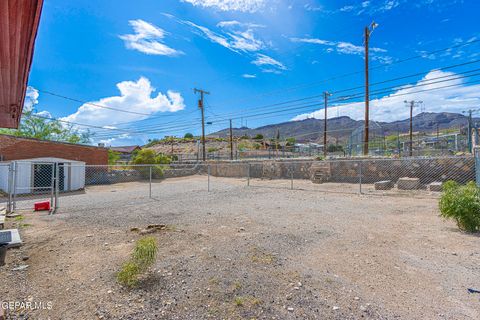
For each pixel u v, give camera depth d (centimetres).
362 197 1083
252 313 276
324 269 383
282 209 853
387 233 561
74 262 421
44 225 687
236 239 525
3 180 1678
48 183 1759
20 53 349
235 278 354
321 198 1084
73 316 274
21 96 552
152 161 2597
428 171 1381
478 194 558
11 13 256
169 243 502
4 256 454
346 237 536
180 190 1530
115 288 330
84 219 757
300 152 3784
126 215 806
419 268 384
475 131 1653
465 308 283
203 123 3397
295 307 287
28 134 2756
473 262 399
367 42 1969
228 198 1143
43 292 326
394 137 2989
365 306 288
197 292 319
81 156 2109
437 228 588
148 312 280
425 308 284
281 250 461
